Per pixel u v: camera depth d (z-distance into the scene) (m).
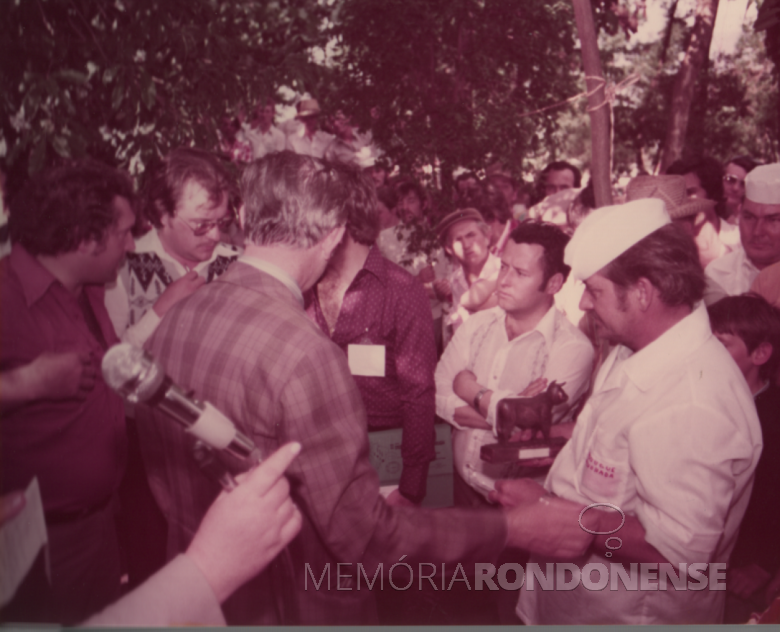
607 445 1.30
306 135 3.50
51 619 0.86
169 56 2.75
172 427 1.22
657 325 1.27
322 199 1.23
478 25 3.15
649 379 1.24
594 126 2.73
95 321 2.04
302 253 1.25
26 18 2.41
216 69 2.74
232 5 2.76
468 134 3.18
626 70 3.67
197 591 0.71
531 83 3.36
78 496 1.65
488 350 2.21
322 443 1.09
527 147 3.53
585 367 2.03
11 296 1.62
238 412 1.10
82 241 1.71
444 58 3.27
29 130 2.31
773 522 1.66
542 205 3.73
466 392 2.12
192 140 2.78
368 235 2.08
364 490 1.12
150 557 2.06
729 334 1.74
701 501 1.14
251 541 0.74
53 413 1.61
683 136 3.48
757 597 1.61
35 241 1.68
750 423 1.19
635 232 1.23
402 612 1.91
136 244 2.42
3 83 2.35
